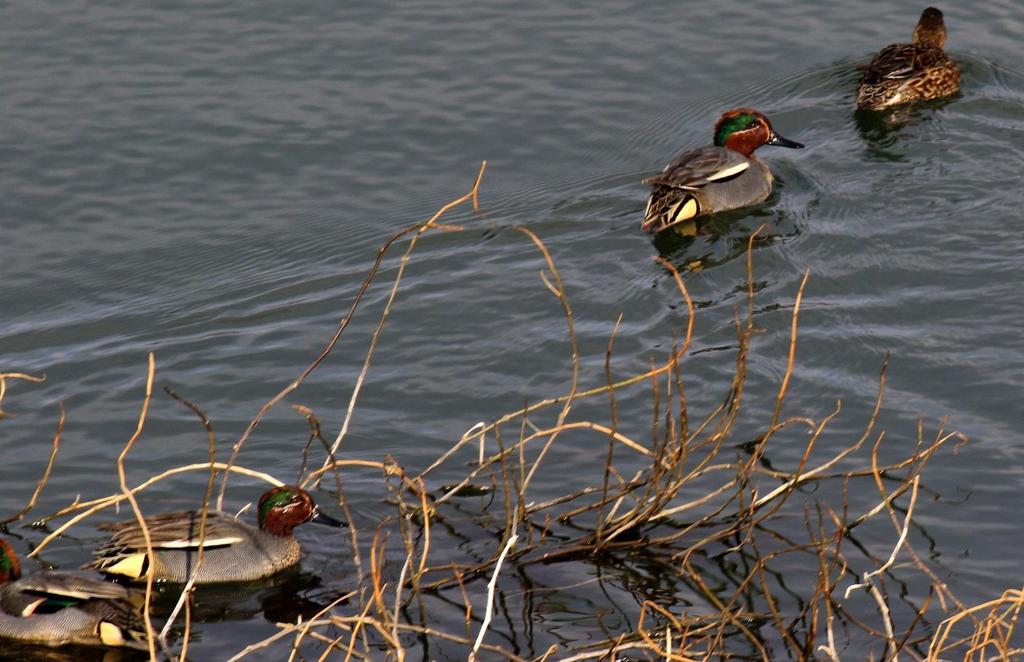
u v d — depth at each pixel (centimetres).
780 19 2434
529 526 1338
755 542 1335
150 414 1600
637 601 1270
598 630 1231
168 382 1664
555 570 1315
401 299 1805
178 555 1321
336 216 1998
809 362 1630
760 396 1573
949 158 2073
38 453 1531
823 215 1958
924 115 2191
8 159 2108
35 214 2014
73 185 2066
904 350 1642
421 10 2439
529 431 1541
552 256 1891
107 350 1736
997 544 1328
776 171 2084
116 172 2089
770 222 1952
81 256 1939
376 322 1764
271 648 1223
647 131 2173
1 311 1842
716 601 1187
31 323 1811
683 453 1347
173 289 1866
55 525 1404
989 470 1433
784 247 1884
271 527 1357
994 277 1777
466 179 2077
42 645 1238
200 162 2108
